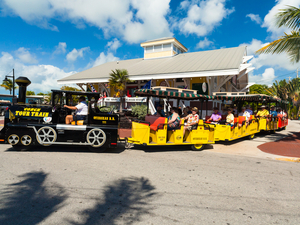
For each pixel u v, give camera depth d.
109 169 4.41
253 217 2.64
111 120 6.25
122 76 15.40
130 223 2.39
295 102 27.48
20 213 2.52
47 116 5.85
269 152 6.84
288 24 7.68
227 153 6.62
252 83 21.62
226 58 15.44
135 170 4.43
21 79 6.62
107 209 2.71
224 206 2.92
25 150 5.88
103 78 17.33
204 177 4.13
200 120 6.80
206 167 4.84
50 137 5.74
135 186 3.54
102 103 16.23
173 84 17.45
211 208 2.85
